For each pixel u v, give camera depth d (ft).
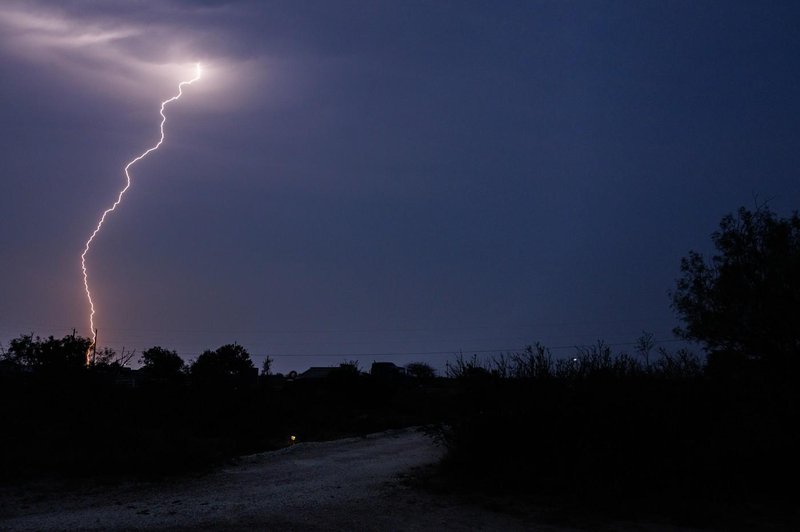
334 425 118.93
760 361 55.98
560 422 53.36
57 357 83.30
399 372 213.66
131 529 39.70
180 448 67.82
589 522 42.47
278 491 53.88
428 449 86.12
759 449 51.55
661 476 47.96
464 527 40.81
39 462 60.49
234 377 114.52
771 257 56.03
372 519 42.55
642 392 52.49
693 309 59.16
